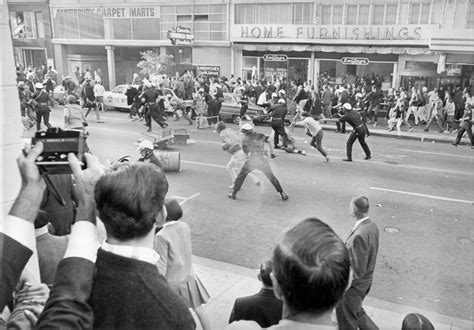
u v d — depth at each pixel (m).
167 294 1.23
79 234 1.24
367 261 3.39
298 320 1.20
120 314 1.18
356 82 17.50
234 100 15.32
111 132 11.59
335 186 8.56
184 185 8.39
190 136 12.91
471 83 14.55
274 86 16.52
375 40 15.77
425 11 14.67
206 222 6.62
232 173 8.21
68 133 1.29
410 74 16.16
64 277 1.15
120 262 1.20
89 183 1.29
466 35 13.52
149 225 1.24
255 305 2.11
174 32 12.17
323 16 16.77
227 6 16.41
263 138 7.65
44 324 1.08
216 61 16.16
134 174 1.22
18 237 1.18
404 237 6.18
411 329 2.37
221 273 4.90
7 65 2.09
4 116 1.97
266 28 17.12
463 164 10.56
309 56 18.05
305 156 11.07
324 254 1.15
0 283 1.12
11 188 1.96
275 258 1.21
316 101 15.82
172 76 14.12
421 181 8.99
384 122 16.06
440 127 14.55
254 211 7.10
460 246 5.89
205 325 3.46
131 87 11.88
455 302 4.55
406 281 4.99
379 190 8.32
